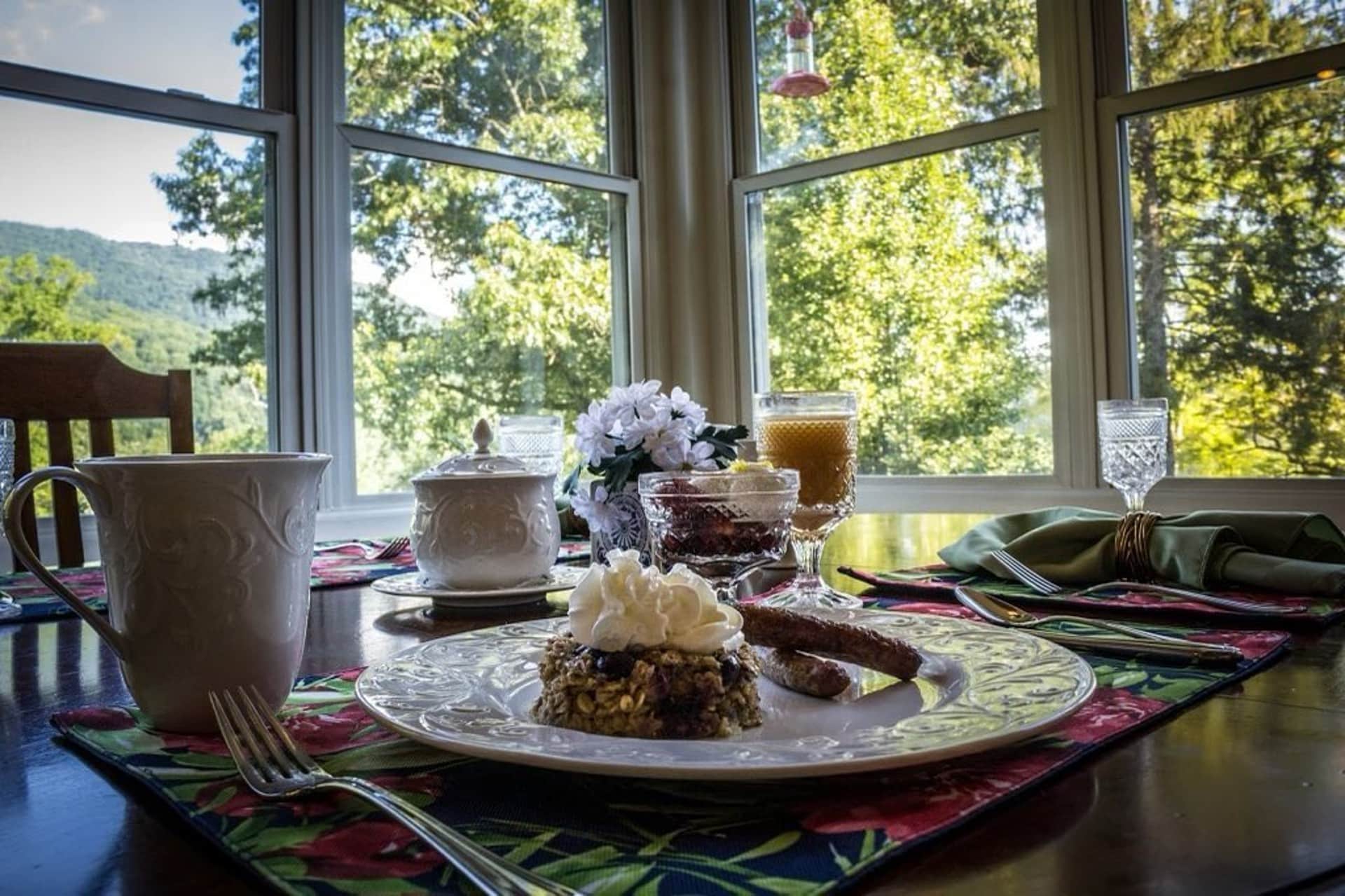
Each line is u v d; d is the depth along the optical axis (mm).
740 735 450
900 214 2787
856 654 529
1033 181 2549
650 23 3156
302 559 542
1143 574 854
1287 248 2184
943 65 2709
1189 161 2312
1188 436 2318
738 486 760
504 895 281
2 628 836
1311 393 2154
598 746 388
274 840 346
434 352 2672
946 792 374
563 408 2941
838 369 2920
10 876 329
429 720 432
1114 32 2424
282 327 2412
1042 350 2535
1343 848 318
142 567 488
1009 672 511
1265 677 551
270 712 481
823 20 2941
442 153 2688
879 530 1460
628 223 3092
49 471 490
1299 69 2154
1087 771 403
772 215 3062
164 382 1589
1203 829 336
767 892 296
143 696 499
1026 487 2555
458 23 2762
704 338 3154
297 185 2443
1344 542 830
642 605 464
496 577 912
